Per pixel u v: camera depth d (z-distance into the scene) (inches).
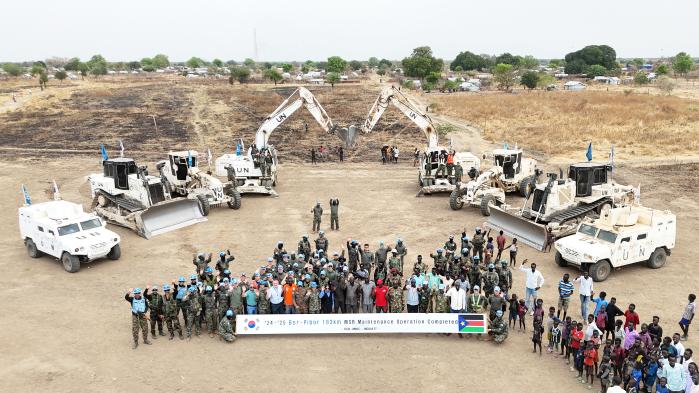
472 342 628.4
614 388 458.9
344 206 1204.5
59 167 1626.5
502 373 560.7
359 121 2536.9
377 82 5354.3
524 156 1747.0
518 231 969.5
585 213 965.8
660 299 714.8
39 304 726.5
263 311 652.1
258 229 1042.1
